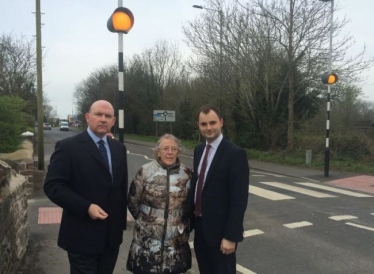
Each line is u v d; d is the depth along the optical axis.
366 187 12.17
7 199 3.53
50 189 2.88
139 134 50.12
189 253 3.33
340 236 6.34
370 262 5.09
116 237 3.13
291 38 18.77
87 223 2.96
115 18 5.85
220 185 3.18
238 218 3.07
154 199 3.16
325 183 13.05
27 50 30.55
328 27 18.11
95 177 2.97
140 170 3.27
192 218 3.40
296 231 6.65
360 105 25.36
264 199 9.65
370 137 18.30
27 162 8.85
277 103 21.45
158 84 47.69
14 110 12.26
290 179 13.92
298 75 20.14
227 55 21.30
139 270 3.17
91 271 3.03
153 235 3.15
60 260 4.56
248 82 21.34
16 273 4.06
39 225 6.32
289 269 4.82
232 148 3.21
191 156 22.50
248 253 5.46
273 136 21.50
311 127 20.88
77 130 75.50
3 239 3.34
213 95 23.69
